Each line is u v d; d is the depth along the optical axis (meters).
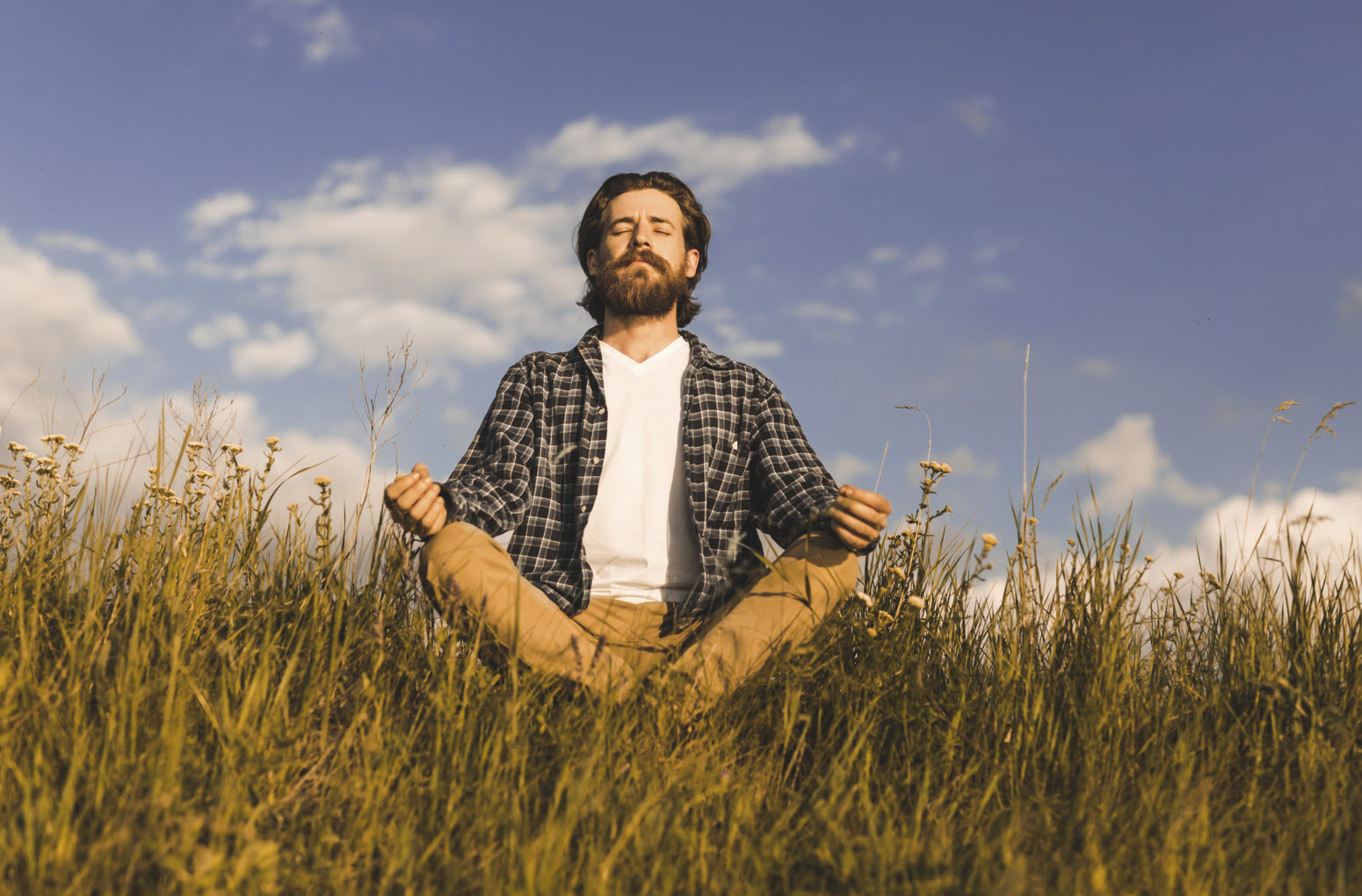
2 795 1.66
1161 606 3.04
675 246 3.51
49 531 2.69
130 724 1.83
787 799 2.11
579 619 2.83
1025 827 1.79
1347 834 1.90
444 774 1.88
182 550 2.57
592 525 2.94
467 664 2.22
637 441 3.04
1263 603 2.93
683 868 1.67
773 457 3.04
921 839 1.80
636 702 2.24
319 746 2.03
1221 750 2.30
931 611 2.88
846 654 2.73
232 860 1.47
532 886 1.49
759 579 2.63
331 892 1.56
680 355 3.23
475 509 2.73
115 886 1.46
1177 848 1.68
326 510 2.65
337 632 2.21
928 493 3.04
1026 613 2.75
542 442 3.03
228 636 2.36
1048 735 2.27
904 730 2.30
